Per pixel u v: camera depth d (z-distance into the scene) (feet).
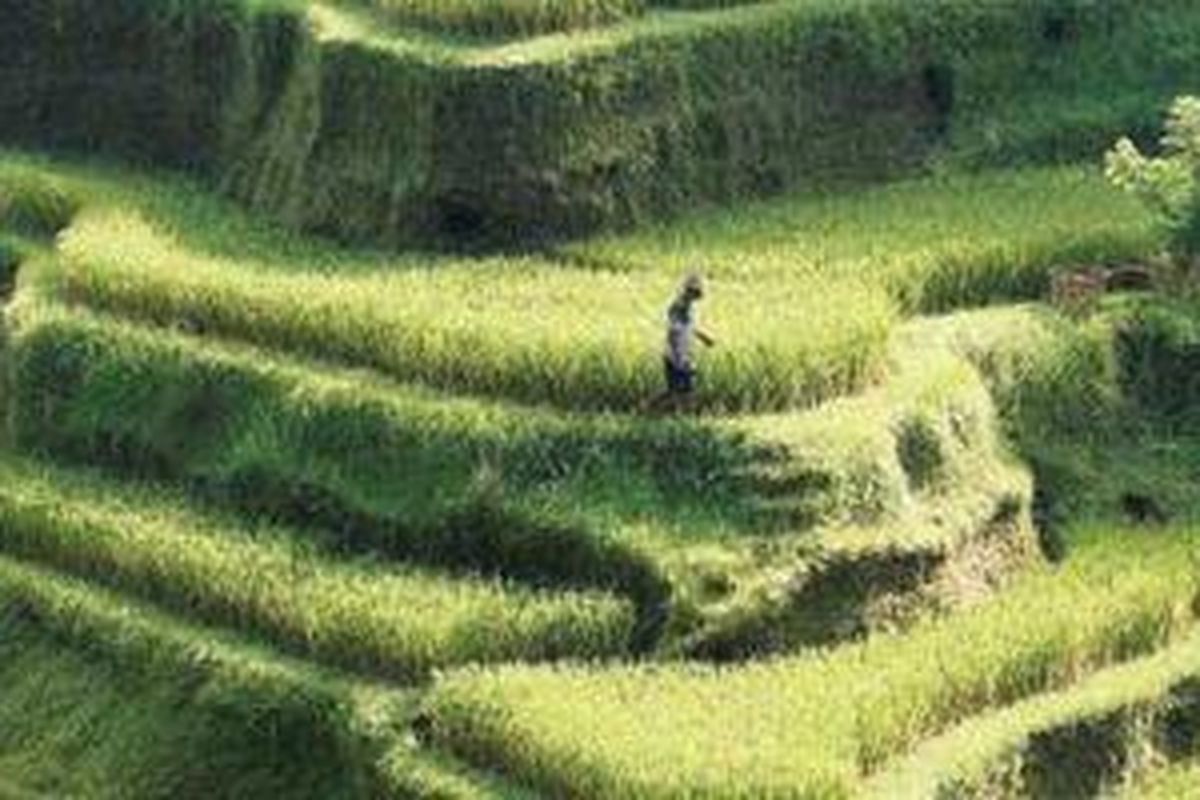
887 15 321.52
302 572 256.52
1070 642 243.19
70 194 326.65
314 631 248.73
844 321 265.75
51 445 290.76
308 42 314.35
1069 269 295.28
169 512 272.72
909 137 323.16
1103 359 285.23
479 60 297.94
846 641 246.27
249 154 324.80
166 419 281.54
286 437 269.85
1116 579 254.68
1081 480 276.00
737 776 215.72
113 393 286.05
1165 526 271.49
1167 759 242.99
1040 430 280.10
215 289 285.84
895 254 291.38
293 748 245.04
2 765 257.55
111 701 257.34
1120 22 336.08
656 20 311.88
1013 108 329.11
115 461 285.43
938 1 325.42
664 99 306.14
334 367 274.98
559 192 299.58
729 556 244.83
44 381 291.38
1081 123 328.90
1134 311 289.33
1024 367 281.13
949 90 325.62
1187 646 250.98
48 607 266.36
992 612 248.93
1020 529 264.11
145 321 291.17
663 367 257.55
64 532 272.51
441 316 272.31
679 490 252.21
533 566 252.83
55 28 345.51
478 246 300.20
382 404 264.52
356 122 306.35
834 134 318.65
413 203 301.02
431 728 235.81
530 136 298.35
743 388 258.16
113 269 294.46
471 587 250.57
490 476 256.11
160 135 339.77
